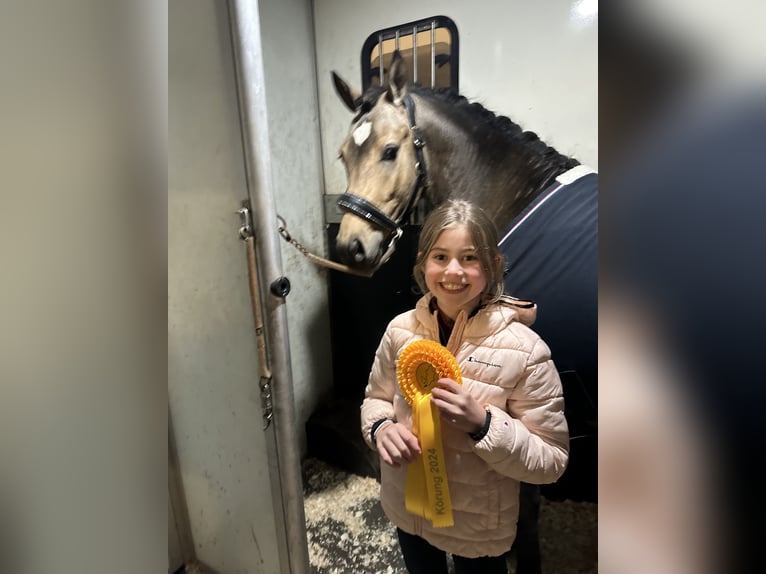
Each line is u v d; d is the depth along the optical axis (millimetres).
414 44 1285
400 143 1272
